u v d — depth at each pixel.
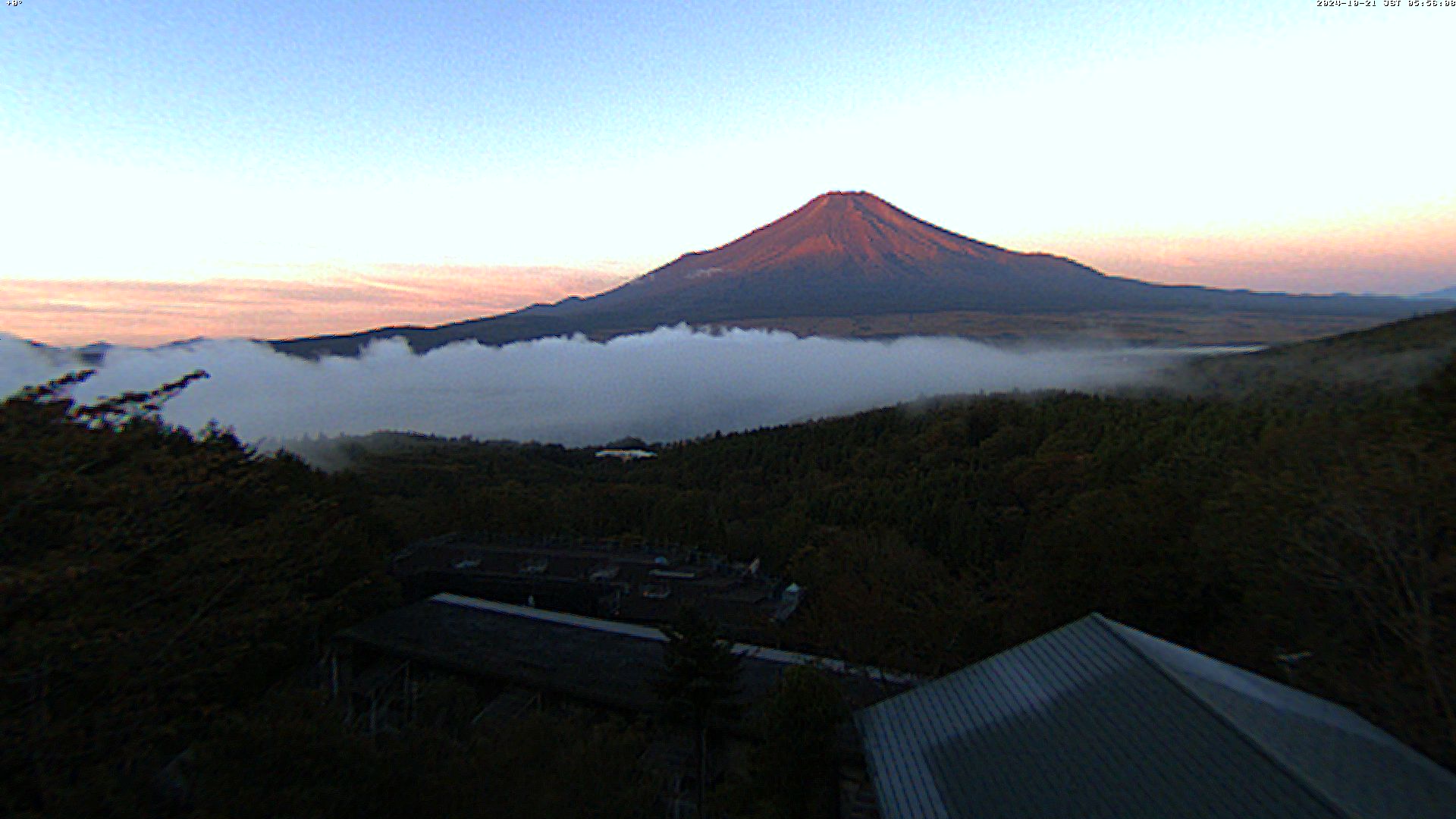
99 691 9.78
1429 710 15.32
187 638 10.76
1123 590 24.33
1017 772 12.36
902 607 26.97
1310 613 19.53
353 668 32.66
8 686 8.97
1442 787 11.48
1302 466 22.39
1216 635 23.33
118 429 11.40
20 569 8.77
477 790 11.95
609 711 26.70
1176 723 11.39
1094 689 13.42
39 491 9.36
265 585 12.84
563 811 12.21
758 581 45.59
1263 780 9.65
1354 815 8.55
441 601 38.28
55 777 9.11
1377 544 16.62
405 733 13.69
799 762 18.31
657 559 48.50
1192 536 24.25
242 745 10.45
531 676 28.03
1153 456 55.59
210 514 15.63
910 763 14.16
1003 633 26.05
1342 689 16.58
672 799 21.31
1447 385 21.48
